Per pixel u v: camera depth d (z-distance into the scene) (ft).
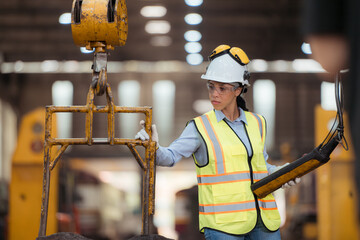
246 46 108.17
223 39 104.83
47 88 119.03
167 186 110.52
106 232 67.46
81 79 119.65
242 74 12.70
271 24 94.79
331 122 36.17
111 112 11.50
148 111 11.69
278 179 11.89
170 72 120.88
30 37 102.01
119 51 113.19
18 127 117.80
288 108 118.42
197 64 119.75
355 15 4.32
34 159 32.94
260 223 12.40
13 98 116.47
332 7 4.45
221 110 12.87
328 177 36.42
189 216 59.36
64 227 45.09
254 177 12.50
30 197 32.76
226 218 12.10
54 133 33.50
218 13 93.50
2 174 114.21
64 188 49.16
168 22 96.58
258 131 12.94
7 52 109.19
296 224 51.85
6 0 90.94
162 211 110.01
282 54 110.83
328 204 36.58
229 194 12.21
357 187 4.35
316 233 51.31
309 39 4.57
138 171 79.00
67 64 119.03
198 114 120.88
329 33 4.48
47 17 95.40
